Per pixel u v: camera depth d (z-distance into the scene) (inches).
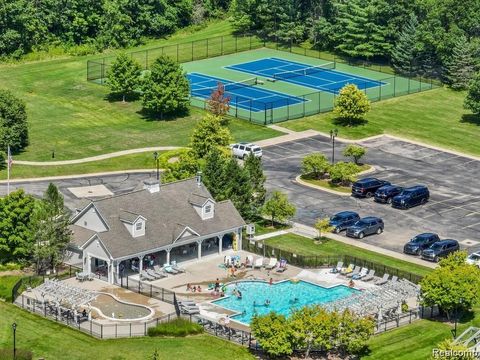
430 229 5398.6
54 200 4781.0
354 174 5915.4
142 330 4205.2
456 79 7869.1
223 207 5054.1
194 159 5585.6
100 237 4635.8
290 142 6673.2
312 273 4820.4
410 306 4475.9
